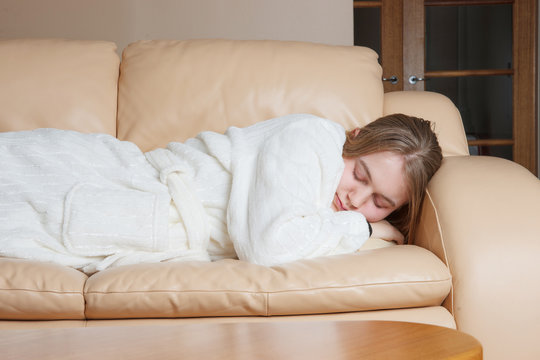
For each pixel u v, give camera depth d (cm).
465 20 396
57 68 168
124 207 126
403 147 136
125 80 173
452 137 166
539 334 108
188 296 101
